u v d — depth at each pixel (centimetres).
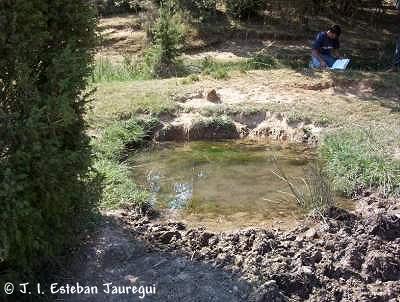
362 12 1789
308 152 793
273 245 515
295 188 671
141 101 907
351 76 1039
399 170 675
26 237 398
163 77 1211
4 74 394
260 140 848
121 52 1452
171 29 1270
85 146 457
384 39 1584
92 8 446
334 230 551
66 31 433
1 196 372
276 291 443
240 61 1338
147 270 470
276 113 878
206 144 836
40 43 400
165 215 611
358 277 479
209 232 544
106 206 590
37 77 397
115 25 1593
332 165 700
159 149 813
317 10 1723
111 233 520
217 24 1605
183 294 439
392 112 885
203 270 472
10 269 418
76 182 440
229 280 458
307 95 970
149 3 1630
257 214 612
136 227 551
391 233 542
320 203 605
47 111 392
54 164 398
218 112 887
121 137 804
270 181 698
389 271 485
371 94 977
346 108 902
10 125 379
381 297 454
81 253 484
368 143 743
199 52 1468
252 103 917
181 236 540
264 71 1093
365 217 576
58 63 402
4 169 375
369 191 650
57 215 430
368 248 512
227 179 708
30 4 390
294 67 1284
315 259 497
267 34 1568
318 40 1195
